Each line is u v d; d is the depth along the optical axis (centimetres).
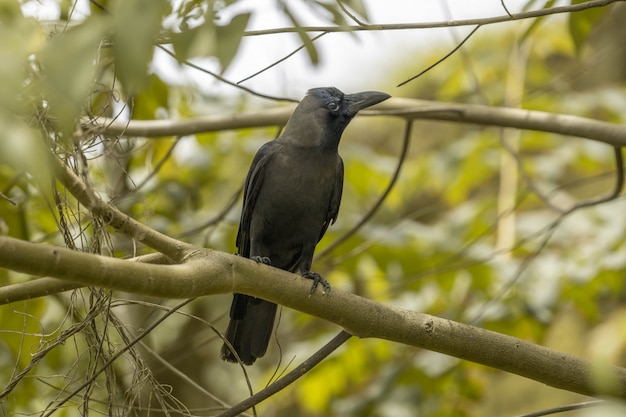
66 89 414
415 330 755
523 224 1400
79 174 732
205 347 1576
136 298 1202
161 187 1310
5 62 418
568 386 757
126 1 431
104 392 1054
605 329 1270
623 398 706
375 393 1246
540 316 1230
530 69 1598
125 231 664
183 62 457
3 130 397
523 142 1522
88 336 785
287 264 1066
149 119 1141
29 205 1127
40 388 1080
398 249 1309
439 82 1838
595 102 1479
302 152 977
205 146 1408
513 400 1736
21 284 714
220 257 685
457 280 1341
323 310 745
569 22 985
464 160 1498
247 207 1009
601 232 1334
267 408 1499
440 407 1250
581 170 1639
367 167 1484
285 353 1431
